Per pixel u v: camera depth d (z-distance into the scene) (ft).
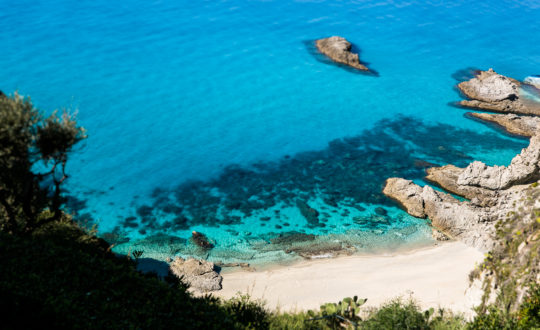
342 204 144.46
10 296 38.73
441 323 63.72
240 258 119.14
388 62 251.39
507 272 58.85
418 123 199.72
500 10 338.13
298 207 142.10
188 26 267.39
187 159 166.30
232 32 265.75
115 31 252.62
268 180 156.56
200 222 133.49
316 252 122.42
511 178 137.69
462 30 298.76
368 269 113.70
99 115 186.29
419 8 328.29
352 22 294.25
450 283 102.68
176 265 112.37
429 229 134.21
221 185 152.76
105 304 43.91
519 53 273.75
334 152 175.73
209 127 187.32
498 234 65.36
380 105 211.82
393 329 61.72
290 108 204.74
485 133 193.16
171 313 47.14
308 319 65.31
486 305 61.26
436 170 159.63
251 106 203.92
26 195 57.21
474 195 144.46
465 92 225.35
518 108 209.15
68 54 225.56
